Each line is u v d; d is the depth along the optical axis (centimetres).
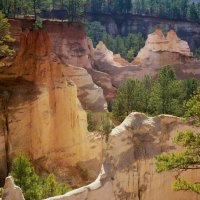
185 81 6475
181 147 2089
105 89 7950
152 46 9325
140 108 5438
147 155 2022
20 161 3036
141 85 5825
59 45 8181
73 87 4612
